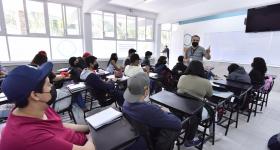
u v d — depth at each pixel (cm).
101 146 90
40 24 479
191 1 507
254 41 496
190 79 185
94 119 117
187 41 686
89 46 559
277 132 241
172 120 115
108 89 242
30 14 458
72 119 234
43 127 67
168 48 741
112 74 372
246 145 210
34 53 483
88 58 271
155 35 746
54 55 519
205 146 205
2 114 150
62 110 206
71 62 316
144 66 414
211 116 193
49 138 63
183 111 147
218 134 234
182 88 188
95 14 573
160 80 340
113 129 108
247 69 519
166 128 113
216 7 475
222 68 581
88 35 552
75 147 71
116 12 610
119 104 244
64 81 290
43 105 68
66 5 513
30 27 464
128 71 312
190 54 361
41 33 484
